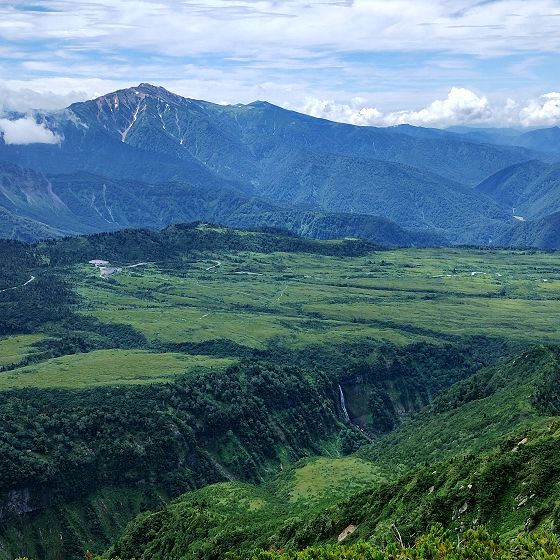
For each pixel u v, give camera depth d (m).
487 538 98.06
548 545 91.62
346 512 149.88
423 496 132.50
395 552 101.19
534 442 126.50
